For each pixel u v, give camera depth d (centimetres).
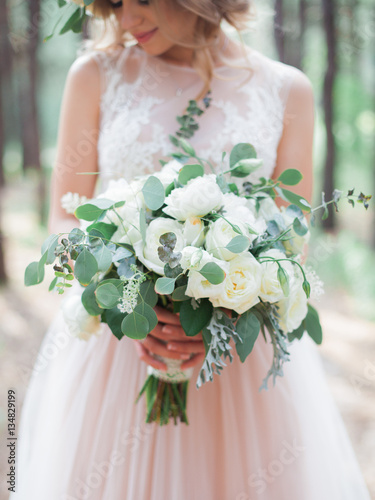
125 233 140
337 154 1070
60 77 1522
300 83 190
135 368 180
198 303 138
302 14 899
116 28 191
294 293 141
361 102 1125
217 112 186
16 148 1897
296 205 154
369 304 646
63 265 131
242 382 179
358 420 389
